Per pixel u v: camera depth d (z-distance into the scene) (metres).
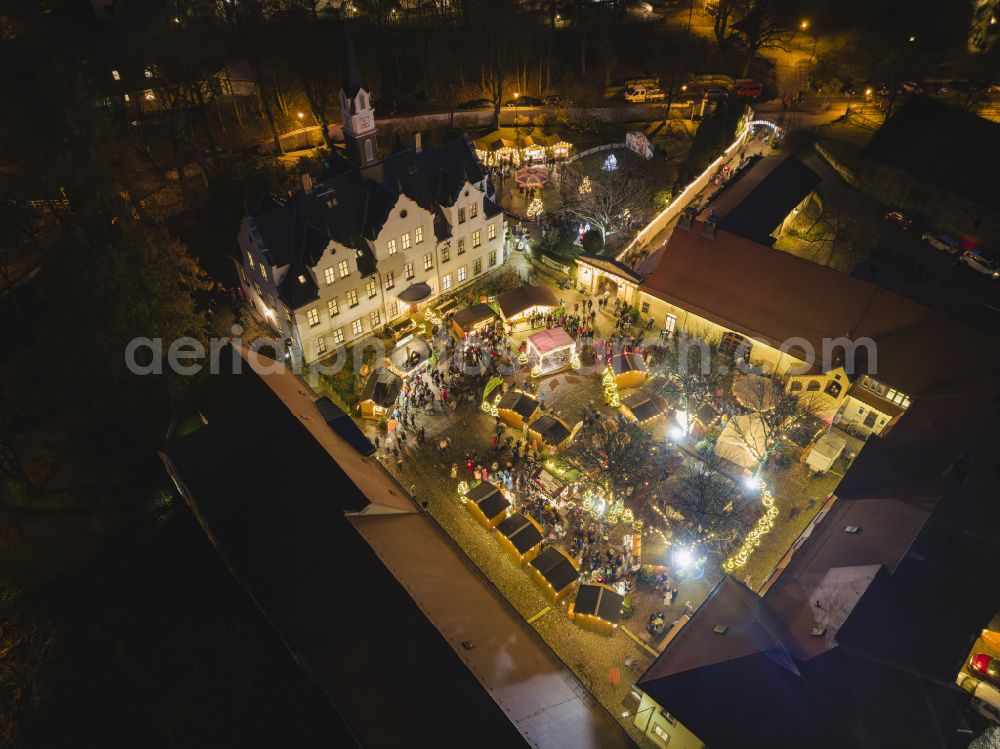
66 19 87.75
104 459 50.41
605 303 63.25
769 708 30.11
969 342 46.75
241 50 81.88
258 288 59.12
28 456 50.12
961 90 90.38
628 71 103.06
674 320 58.69
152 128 83.38
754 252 55.25
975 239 67.44
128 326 48.19
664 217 70.69
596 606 39.19
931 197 69.81
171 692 37.81
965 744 30.88
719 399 52.00
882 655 31.97
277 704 36.94
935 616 34.00
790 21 109.06
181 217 73.50
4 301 62.06
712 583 42.22
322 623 34.72
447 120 91.81
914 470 40.75
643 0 117.25
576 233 71.00
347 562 35.50
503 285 66.25
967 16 98.00
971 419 43.91
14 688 38.38
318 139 87.31
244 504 40.81
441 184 61.66
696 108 93.88
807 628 33.81
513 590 42.19
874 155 73.94
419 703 30.52
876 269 52.41
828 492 47.00
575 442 50.06
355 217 57.31
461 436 51.72
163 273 51.16
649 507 46.38
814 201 74.69
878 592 33.59
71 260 48.41
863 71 96.38
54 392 52.22
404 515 40.59
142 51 79.06
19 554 45.16
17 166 57.44
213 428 42.06
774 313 54.00
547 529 45.25
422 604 32.97
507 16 90.31
